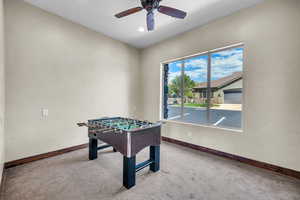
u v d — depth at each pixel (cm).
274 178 214
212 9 262
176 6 254
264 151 240
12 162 243
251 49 251
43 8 270
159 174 227
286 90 218
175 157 290
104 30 353
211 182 206
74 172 230
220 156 293
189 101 365
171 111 408
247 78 256
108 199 172
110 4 257
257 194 181
